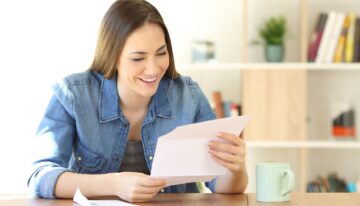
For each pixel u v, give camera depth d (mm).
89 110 1961
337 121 3863
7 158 3982
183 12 3967
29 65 3965
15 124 3984
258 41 3900
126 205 1610
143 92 1860
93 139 1962
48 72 3973
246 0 3697
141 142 2023
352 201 1733
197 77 3994
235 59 3975
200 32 3975
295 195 1848
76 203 1683
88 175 1755
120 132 1991
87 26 3963
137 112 2021
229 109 3762
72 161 2035
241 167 1859
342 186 3785
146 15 1821
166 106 2045
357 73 3994
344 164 4023
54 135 1916
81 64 3967
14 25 3951
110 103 1981
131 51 1812
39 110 3984
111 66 1932
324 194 1869
